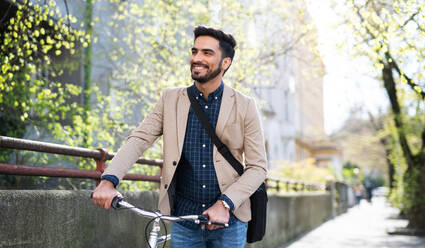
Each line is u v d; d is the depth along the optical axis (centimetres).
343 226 1706
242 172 273
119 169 246
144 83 829
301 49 1018
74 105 721
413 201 1407
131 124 834
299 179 1873
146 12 870
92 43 914
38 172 363
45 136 757
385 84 1438
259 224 279
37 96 620
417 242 1157
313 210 1666
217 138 267
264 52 916
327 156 4397
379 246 1065
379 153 3341
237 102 273
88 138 738
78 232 386
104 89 935
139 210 229
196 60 258
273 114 2209
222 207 244
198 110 269
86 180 698
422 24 562
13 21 524
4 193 307
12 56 520
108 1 962
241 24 866
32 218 331
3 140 330
